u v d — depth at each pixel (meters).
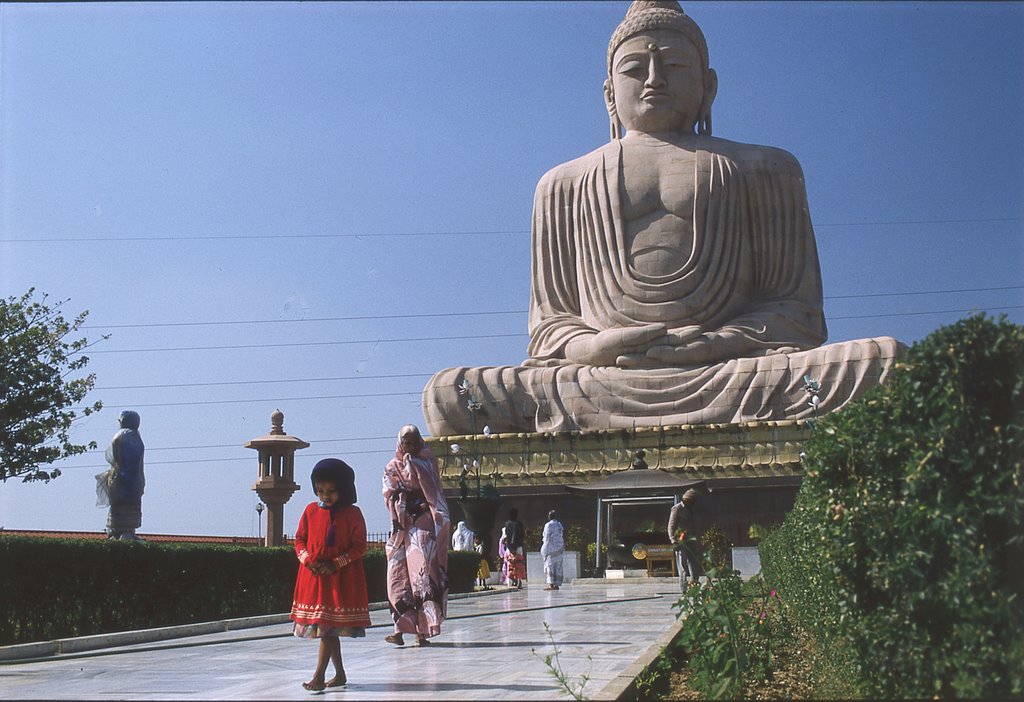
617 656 10.66
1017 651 5.36
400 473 11.98
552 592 24.66
